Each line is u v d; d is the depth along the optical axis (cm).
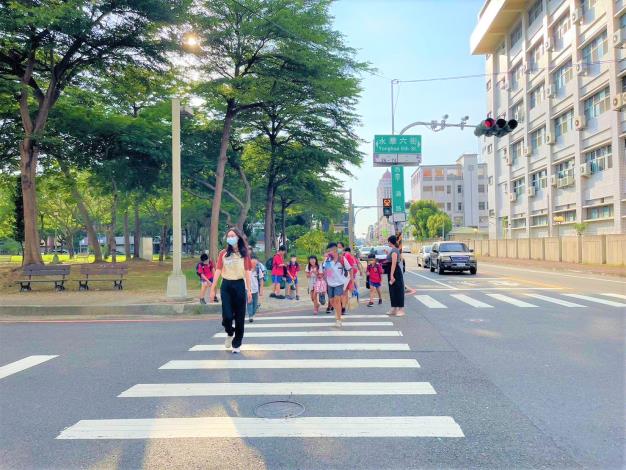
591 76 3284
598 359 662
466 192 9669
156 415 466
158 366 662
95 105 2708
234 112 2489
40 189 3128
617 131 2981
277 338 848
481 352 713
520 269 3023
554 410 464
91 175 2855
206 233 5762
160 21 1936
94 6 1833
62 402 512
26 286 1639
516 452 373
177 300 1327
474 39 5238
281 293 1633
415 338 827
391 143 2030
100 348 792
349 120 2717
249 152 3231
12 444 404
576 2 3400
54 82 2031
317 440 400
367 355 705
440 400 498
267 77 2278
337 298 949
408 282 2039
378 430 419
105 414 473
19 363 692
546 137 4022
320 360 679
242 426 433
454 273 2659
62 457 377
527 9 4316
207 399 513
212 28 2120
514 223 4822
